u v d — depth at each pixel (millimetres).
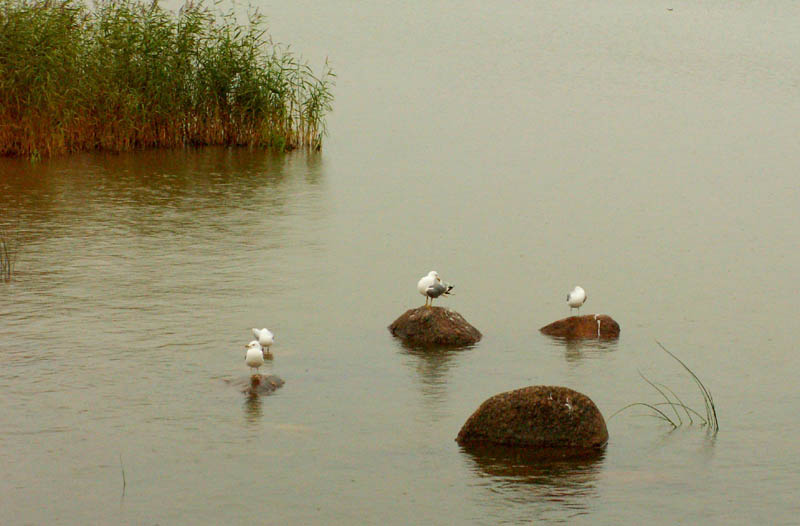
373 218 31078
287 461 14922
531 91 59156
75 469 14445
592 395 17766
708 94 59375
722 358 19812
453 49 72875
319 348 19672
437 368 18812
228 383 17625
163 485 14102
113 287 22891
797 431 16438
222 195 33312
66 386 17203
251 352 17453
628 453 15492
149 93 40156
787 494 14273
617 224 31297
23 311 20969
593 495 14109
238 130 42156
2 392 16844
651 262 27062
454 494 14062
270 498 13844
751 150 44281
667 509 13766
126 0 40781
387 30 78875
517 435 15656
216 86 41469
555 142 45344
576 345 20375
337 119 49125
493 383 18141
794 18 94375
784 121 51750
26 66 35656
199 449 15203
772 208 33875
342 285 23984
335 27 77562
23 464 14523
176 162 38312
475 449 15516
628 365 19312
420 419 16516
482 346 20156
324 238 28422
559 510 13664
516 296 23703
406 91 57312
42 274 23656
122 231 28031
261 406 16812
